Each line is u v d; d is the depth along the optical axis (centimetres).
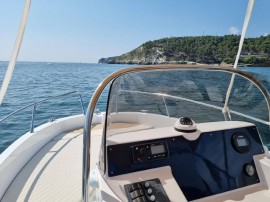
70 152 260
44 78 2678
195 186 110
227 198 110
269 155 128
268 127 174
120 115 125
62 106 998
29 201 173
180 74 188
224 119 192
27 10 106
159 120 140
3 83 114
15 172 207
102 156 101
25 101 1194
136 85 144
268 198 110
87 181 90
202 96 239
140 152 104
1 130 675
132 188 91
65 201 174
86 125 90
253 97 274
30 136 247
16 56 111
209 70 125
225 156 120
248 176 121
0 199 175
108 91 108
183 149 113
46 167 224
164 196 88
